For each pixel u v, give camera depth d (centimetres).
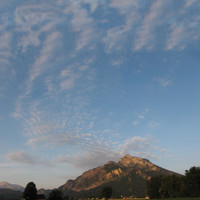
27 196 16262
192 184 13150
